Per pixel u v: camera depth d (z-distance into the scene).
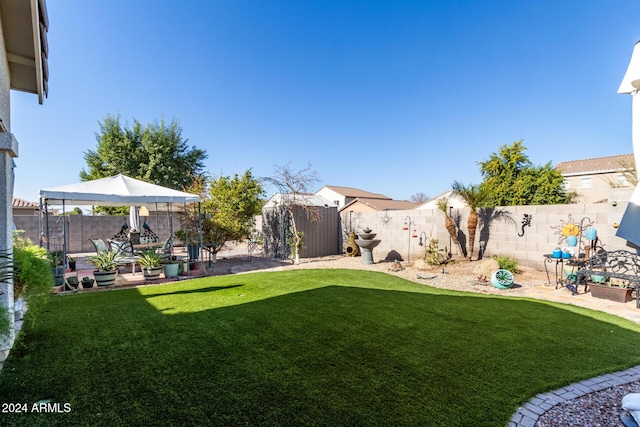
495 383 2.71
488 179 19.42
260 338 3.75
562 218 7.28
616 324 4.28
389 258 11.37
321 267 10.03
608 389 2.66
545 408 2.38
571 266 6.55
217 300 5.69
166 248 10.64
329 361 3.12
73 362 3.12
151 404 2.40
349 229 12.85
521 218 8.03
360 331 4.00
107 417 2.24
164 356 3.26
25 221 14.43
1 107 3.67
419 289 6.69
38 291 3.78
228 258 12.70
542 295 6.00
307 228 12.33
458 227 9.50
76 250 15.33
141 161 20.83
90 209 20.34
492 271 7.61
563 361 3.16
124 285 7.38
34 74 5.02
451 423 2.17
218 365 3.04
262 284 7.23
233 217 11.94
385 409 2.32
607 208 6.54
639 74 3.48
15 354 3.31
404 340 3.68
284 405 2.37
